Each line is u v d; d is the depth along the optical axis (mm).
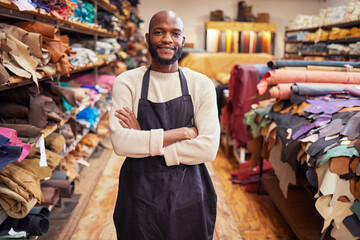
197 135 1448
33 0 1997
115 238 2467
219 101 5066
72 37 4430
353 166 1660
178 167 1465
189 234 1490
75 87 3547
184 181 1485
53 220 2619
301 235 2338
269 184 3209
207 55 5883
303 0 11023
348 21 5688
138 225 1457
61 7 2316
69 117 2672
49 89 2439
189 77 1487
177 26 1373
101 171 3740
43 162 1991
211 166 4273
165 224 1442
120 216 1551
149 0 10727
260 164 3373
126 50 6672
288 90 2602
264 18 10750
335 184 1688
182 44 1425
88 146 3887
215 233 2600
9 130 1616
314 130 2035
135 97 1472
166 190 1443
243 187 3617
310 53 7074
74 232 2527
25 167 1943
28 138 1898
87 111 3504
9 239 1868
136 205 1459
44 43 2096
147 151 1385
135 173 1481
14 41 1745
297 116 2428
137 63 7176
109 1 4273
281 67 2943
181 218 1463
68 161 3252
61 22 2717
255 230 2713
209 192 1572
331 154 1702
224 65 5816
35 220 1947
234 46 10430
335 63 2961
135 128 1449
